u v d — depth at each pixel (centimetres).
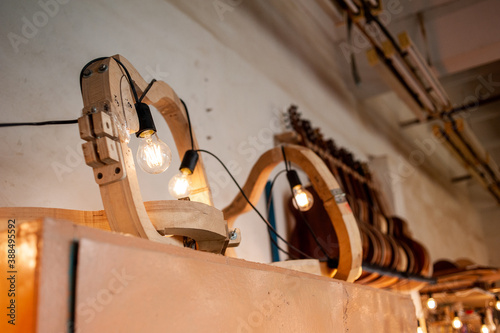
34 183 167
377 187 428
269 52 369
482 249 944
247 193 221
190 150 165
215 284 97
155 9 257
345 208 209
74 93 193
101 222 125
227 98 300
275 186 321
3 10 173
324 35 485
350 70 499
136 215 112
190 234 128
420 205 639
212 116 281
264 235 297
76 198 181
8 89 167
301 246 308
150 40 247
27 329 66
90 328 71
